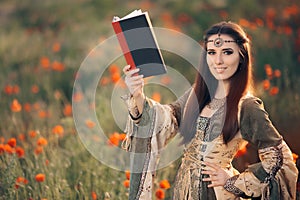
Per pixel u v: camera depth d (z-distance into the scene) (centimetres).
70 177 710
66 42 1483
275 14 1431
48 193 646
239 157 728
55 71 1231
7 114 971
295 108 883
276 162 501
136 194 534
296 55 1190
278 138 505
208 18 1466
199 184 520
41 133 858
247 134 511
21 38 1585
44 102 1090
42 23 1762
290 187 506
